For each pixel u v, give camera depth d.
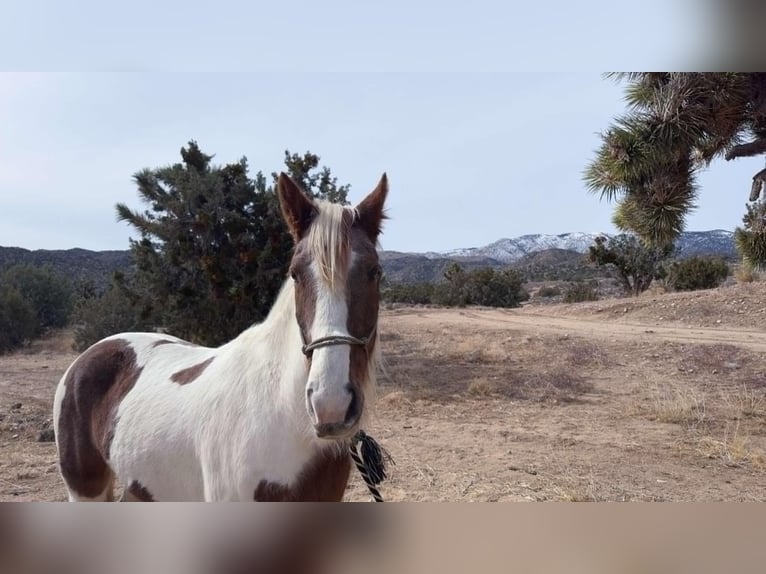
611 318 16.41
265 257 9.54
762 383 8.88
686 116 5.40
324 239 2.28
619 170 5.77
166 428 2.76
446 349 12.13
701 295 16.55
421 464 5.69
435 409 8.11
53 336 19.17
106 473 3.37
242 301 9.39
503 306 31.45
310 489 2.40
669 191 5.82
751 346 10.98
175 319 9.91
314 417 2.11
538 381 9.48
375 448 2.64
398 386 9.38
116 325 14.41
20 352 16.41
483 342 12.59
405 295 35.03
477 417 7.71
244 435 2.40
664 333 12.97
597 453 6.07
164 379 3.07
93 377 3.42
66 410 3.46
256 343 2.68
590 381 9.65
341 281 2.25
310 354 2.24
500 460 5.82
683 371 9.84
